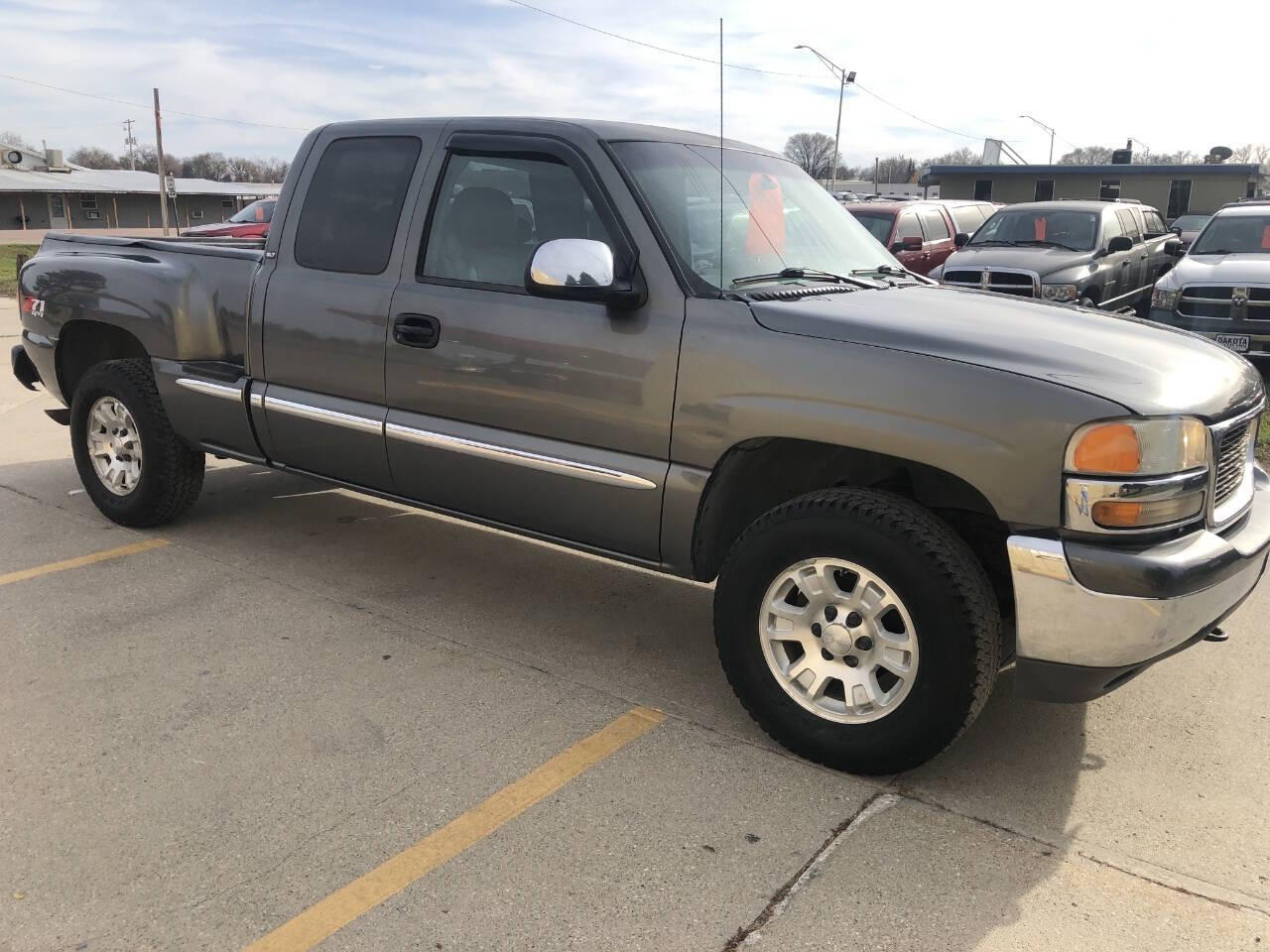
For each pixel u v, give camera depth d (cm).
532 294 341
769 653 323
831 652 311
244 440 462
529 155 373
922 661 291
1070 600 276
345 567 483
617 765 318
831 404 303
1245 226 1055
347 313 409
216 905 250
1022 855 278
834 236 416
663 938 243
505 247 376
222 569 476
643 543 351
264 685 364
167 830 279
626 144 365
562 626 425
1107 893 263
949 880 267
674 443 334
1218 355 334
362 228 414
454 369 380
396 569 483
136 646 392
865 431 297
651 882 263
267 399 442
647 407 338
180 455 504
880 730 303
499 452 373
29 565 474
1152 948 244
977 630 285
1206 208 3400
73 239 550
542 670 383
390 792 299
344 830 281
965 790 309
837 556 302
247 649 393
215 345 463
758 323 320
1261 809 302
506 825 285
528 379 362
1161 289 995
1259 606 455
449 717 345
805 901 257
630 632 422
